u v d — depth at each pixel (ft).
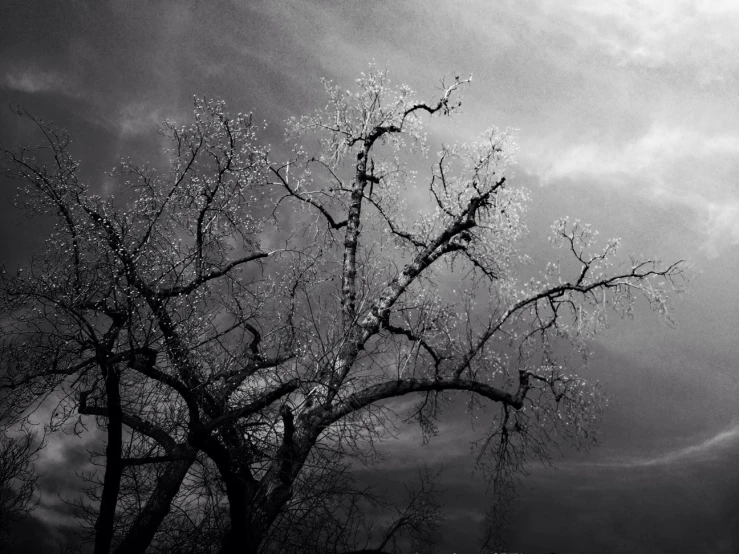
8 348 30.58
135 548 31.30
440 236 62.54
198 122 51.01
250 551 31.73
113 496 30.17
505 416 57.26
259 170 52.24
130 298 32.83
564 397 57.72
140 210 44.01
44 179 40.57
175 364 33.60
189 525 32.89
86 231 37.91
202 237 46.80
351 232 60.75
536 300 63.52
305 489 33.53
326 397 36.99
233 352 36.27
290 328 39.27
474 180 64.95
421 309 53.98
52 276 34.30
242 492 31.09
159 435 33.40
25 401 30.71
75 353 31.09
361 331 45.21
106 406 31.07
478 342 58.29
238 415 32.17
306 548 33.01
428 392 57.93
